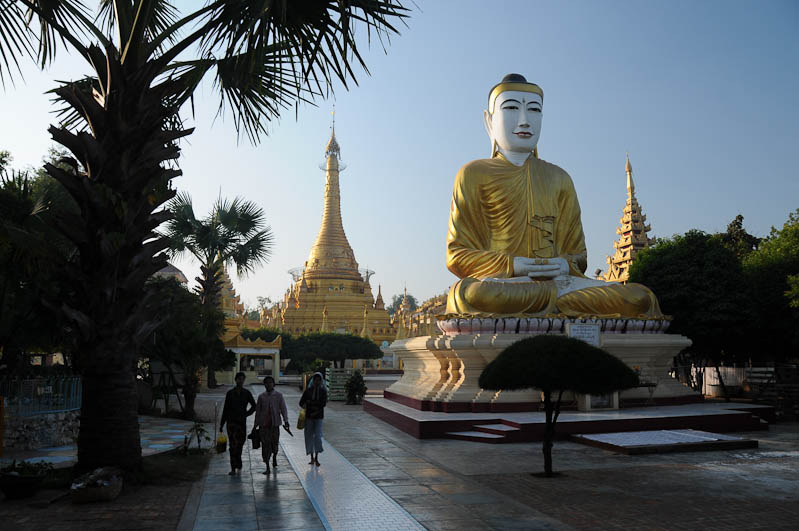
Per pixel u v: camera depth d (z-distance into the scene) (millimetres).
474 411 19016
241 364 51656
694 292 25672
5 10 9555
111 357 9898
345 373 32219
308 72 9562
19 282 14477
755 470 11914
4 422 14312
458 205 24766
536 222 23984
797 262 26422
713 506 9086
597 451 14266
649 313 22422
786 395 22594
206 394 36188
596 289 22391
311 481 10672
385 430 18750
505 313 21484
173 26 10164
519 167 24828
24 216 14211
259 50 9195
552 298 21781
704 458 13281
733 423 17781
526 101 25250
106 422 9914
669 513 8688
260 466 12156
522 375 11016
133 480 9992
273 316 85500
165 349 23141
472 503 9031
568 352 11203
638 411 18719
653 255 28031
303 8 9320
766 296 26234
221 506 8852
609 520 8336
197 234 30484
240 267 31766
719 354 28547
